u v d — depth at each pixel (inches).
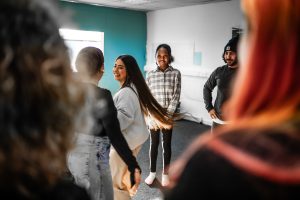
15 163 15.8
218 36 246.5
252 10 19.1
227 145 17.2
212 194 16.7
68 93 17.9
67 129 18.1
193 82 268.5
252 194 15.7
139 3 260.5
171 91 136.3
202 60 261.0
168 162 129.6
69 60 18.8
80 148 58.8
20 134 15.8
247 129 17.8
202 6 256.7
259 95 18.5
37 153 16.5
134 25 304.2
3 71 15.4
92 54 62.6
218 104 127.0
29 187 16.6
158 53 137.2
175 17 280.5
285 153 16.1
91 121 22.3
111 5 278.8
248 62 19.3
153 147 128.9
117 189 78.8
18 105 15.7
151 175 130.0
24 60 15.9
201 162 17.5
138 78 86.9
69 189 19.5
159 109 92.3
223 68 128.9
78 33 275.9
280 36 18.0
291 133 16.8
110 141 66.3
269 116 18.0
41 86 16.3
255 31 18.9
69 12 19.8
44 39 16.9
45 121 16.7
